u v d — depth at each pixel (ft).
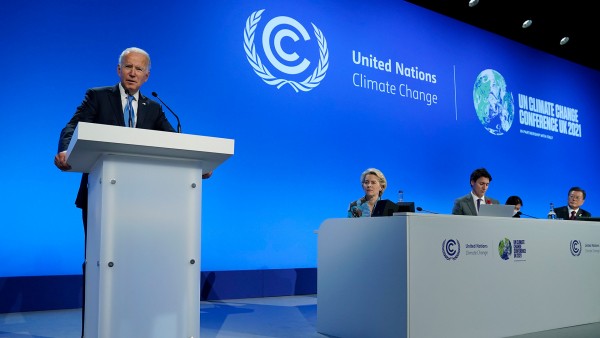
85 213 7.39
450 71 22.45
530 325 10.57
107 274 5.18
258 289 16.22
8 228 12.88
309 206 17.81
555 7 22.57
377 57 20.17
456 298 9.36
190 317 5.56
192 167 5.73
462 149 22.29
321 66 18.60
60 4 13.92
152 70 15.11
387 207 10.11
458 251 9.52
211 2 16.38
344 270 10.04
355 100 19.31
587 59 27.99
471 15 23.00
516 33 24.76
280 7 17.85
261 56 17.24
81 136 4.78
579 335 10.32
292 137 17.65
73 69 13.98
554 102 26.63
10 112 13.06
